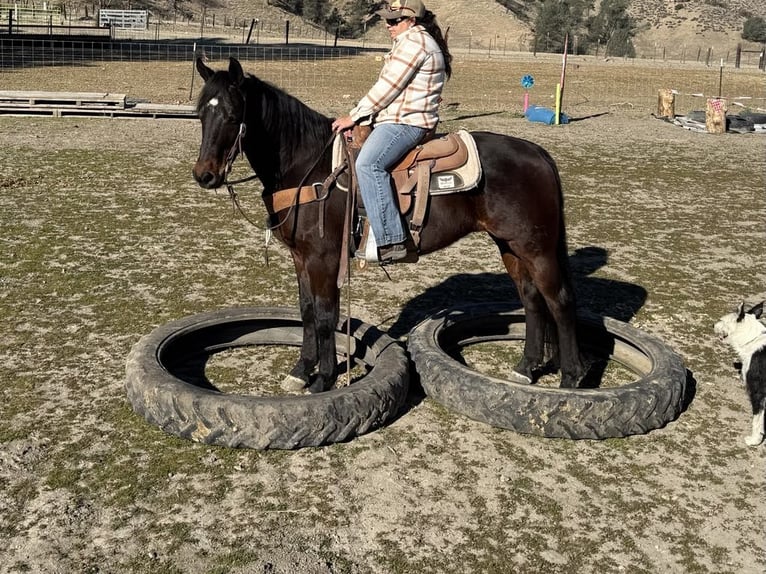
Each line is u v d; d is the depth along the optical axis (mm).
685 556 4078
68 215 10164
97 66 30594
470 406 5281
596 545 4129
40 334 6531
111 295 7469
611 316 7547
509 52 58219
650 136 19141
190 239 9406
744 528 4340
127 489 4430
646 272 8914
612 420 5125
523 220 5148
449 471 4762
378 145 4898
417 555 3982
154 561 3850
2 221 9727
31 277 7848
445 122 20062
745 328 5340
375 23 73000
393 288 8094
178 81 26734
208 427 4797
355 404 4973
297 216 5121
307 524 4191
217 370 6090
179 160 14062
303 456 4844
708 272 8992
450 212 5121
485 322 6883
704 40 83312
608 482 4727
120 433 5027
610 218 11258
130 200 11094
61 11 51531
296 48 44938
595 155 16219
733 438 5328
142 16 52125
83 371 5898
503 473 4766
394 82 4824
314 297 5305
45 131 16344
